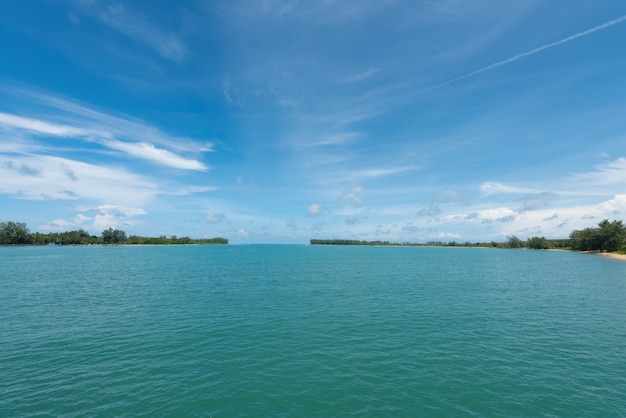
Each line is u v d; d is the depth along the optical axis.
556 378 19.66
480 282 61.56
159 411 16.06
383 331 29.05
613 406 16.53
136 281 60.94
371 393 17.89
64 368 20.89
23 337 26.94
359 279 66.19
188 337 27.17
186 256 149.62
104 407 16.36
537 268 91.00
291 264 106.56
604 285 56.97
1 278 63.41
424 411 16.14
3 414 15.60
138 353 23.53
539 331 29.08
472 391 18.09
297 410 16.23
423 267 96.25
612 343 25.84
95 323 31.23
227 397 17.42
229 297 44.91
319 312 36.22
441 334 28.19
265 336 27.53
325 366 21.42
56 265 92.00
